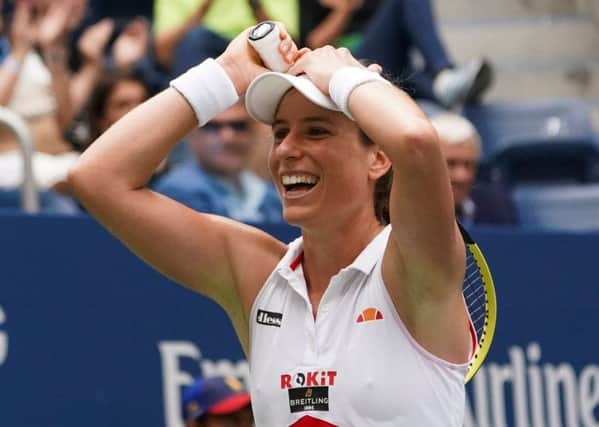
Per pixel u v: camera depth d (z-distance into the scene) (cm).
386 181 1185
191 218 1216
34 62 2514
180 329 1869
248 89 1159
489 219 2481
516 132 3055
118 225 1202
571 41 3684
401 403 1108
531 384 2069
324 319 1140
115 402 1825
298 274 1166
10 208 2008
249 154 2291
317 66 1142
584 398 2120
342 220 1152
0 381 1759
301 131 1147
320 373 1124
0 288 1769
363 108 1090
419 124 1059
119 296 1841
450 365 1121
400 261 1109
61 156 2452
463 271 1111
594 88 3631
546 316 2097
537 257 2098
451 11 3750
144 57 2720
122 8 3119
